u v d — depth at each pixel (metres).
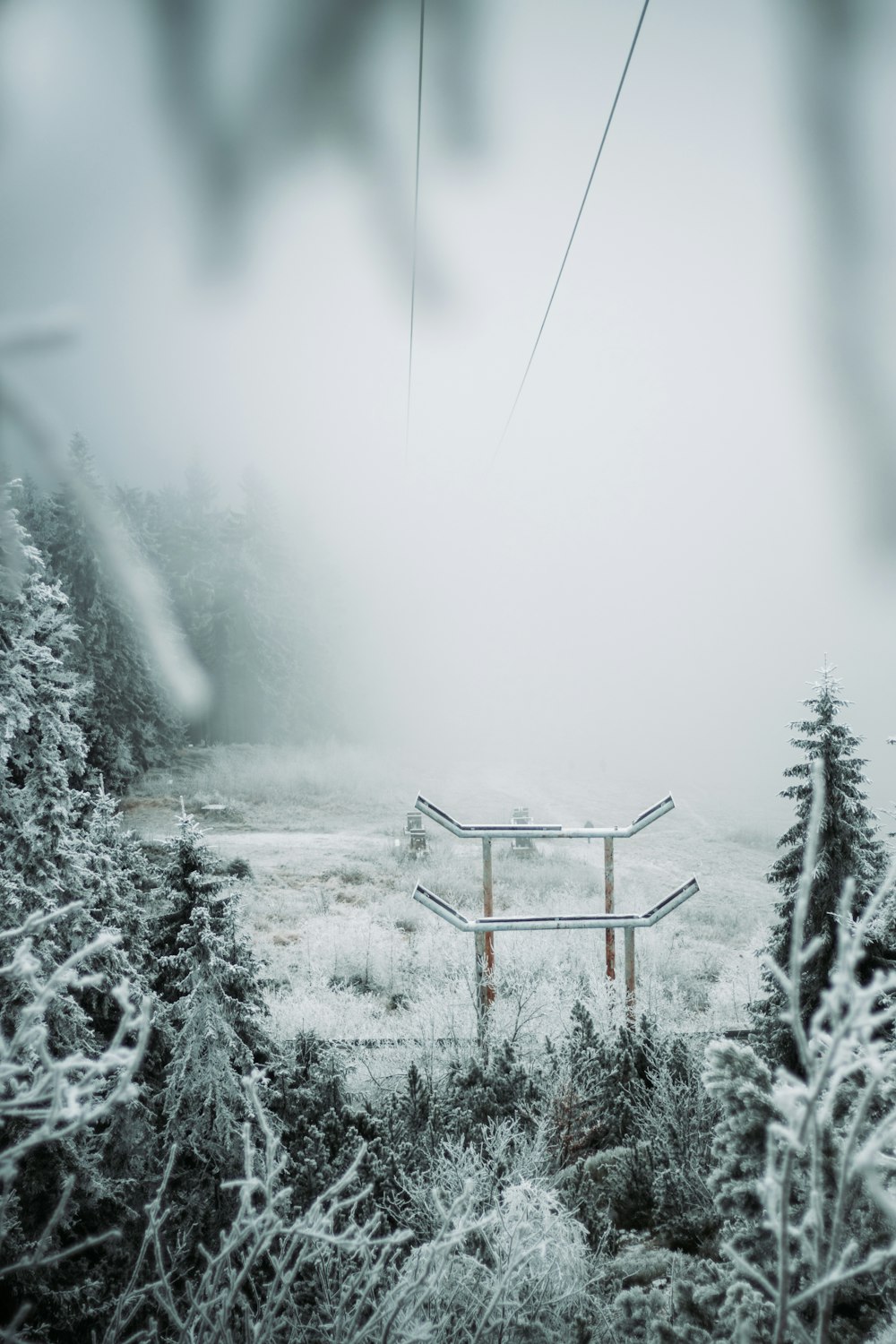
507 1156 8.44
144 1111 7.56
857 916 8.38
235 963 8.34
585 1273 5.97
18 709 6.99
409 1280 3.73
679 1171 7.67
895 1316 3.13
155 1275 6.67
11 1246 6.13
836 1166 3.23
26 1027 2.00
